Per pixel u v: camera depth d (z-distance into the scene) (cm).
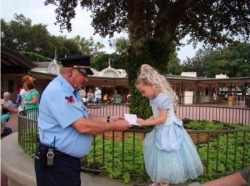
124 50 923
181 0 886
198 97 4222
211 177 476
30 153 588
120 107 1945
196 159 402
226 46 1236
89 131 307
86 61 316
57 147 305
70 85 311
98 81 3891
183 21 1150
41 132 314
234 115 1900
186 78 3934
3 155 591
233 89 4838
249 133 755
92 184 440
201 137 711
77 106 304
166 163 386
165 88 386
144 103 837
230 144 625
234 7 1100
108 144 579
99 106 1841
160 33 884
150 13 915
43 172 309
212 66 5916
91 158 506
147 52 844
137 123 361
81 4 1088
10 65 2038
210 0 1074
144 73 387
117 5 1116
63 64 313
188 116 1812
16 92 2692
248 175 205
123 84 3966
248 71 5400
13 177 505
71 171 310
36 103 886
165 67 874
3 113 1081
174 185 434
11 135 804
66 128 305
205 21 1158
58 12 1081
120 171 466
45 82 3192
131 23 855
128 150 533
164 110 379
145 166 423
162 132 389
